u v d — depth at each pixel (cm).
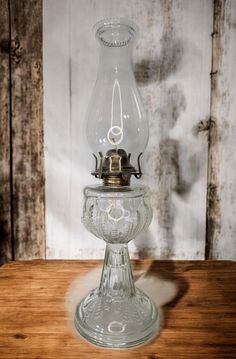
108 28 67
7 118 87
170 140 87
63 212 90
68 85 85
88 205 55
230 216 90
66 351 48
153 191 89
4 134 88
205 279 72
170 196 89
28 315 57
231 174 88
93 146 70
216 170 88
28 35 84
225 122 86
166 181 88
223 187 89
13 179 90
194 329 53
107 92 70
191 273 75
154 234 91
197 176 88
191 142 87
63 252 92
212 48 84
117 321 52
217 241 91
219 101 85
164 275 74
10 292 65
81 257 92
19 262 82
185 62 84
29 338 51
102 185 58
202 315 57
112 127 68
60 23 84
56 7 83
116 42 69
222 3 83
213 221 90
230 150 87
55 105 86
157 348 48
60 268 78
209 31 83
